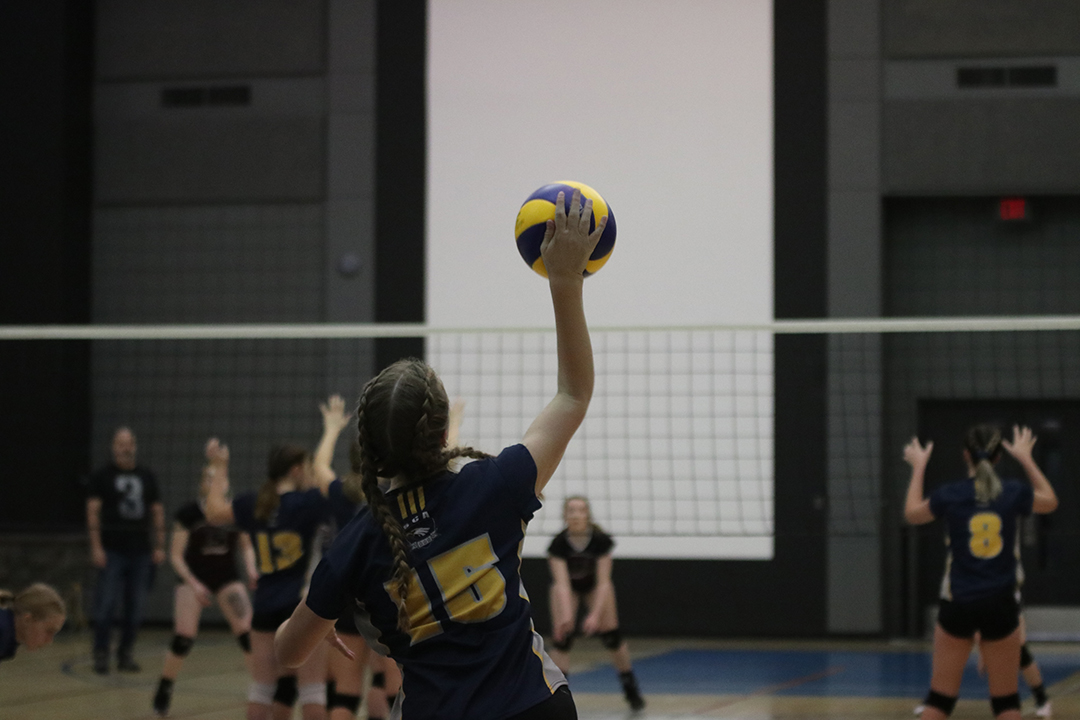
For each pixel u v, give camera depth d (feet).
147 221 66.85
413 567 11.34
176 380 65.41
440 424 11.87
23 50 64.95
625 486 60.23
